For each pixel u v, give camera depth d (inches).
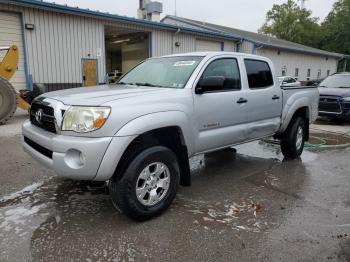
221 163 231.9
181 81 162.1
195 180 194.2
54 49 506.0
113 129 125.0
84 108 125.6
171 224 136.9
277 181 193.3
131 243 121.6
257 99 195.9
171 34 706.2
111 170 125.3
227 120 176.1
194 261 111.3
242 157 249.1
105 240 123.4
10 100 362.9
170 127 145.9
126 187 130.6
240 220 141.4
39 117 143.2
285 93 223.5
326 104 424.8
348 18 1964.8
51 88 510.0
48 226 133.6
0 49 374.0
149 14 924.6
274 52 1060.5
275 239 125.9
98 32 564.7
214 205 156.9
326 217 145.3
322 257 114.3
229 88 181.5
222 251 117.4
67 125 126.8
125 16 584.1
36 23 479.5
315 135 352.8
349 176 204.5
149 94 143.1
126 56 910.4
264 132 208.2
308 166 226.5
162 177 144.3
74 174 125.0
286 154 244.7
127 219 140.6
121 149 125.7
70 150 124.9
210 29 975.6
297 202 161.8
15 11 454.9
